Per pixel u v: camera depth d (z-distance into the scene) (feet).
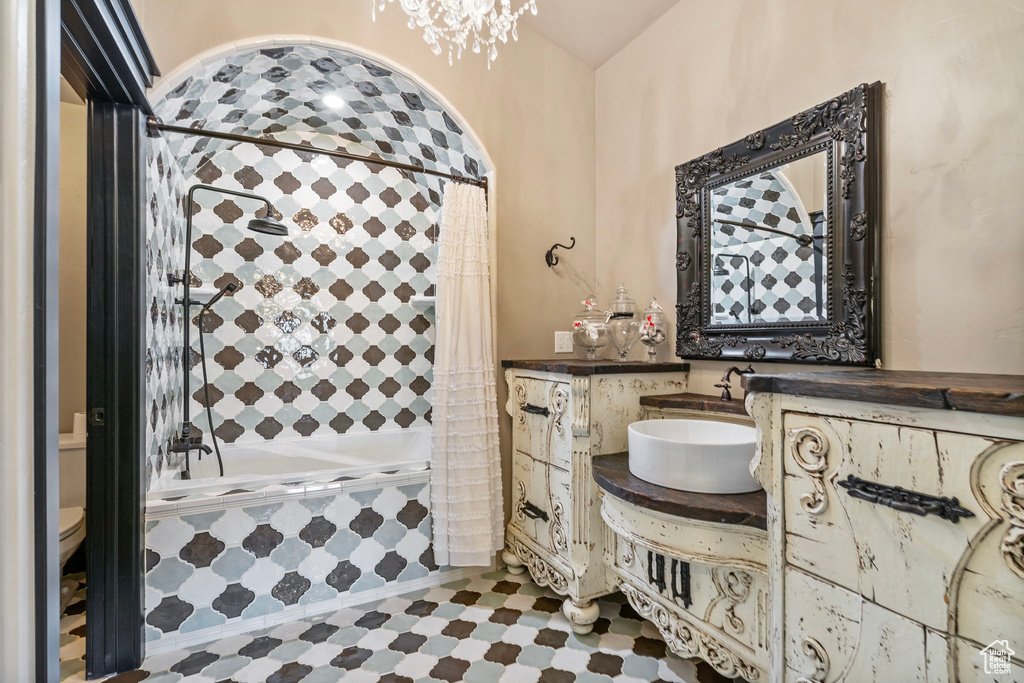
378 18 6.40
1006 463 2.19
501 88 7.34
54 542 2.57
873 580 2.67
